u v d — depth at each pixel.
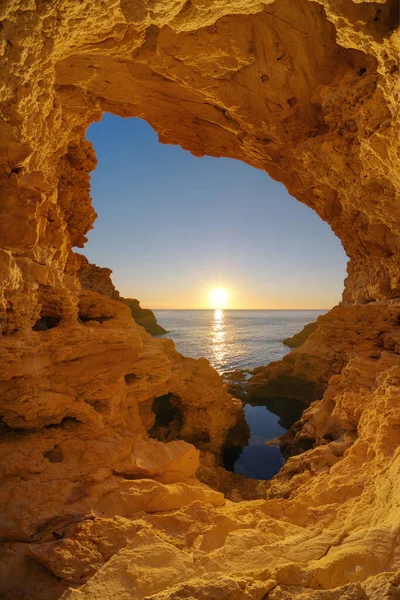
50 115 6.99
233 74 9.88
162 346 13.69
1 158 5.46
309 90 9.83
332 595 2.80
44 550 4.39
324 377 18.91
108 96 10.80
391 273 13.91
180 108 11.90
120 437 7.46
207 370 14.50
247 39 8.97
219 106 11.41
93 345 8.07
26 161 5.68
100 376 8.09
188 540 4.84
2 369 5.81
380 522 4.36
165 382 11.52
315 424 11.67
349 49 8.62
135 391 10.01
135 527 4.98
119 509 5.57
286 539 4.72
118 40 8.09
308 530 4.95
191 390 13.41
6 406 6.07
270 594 3.10
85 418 7.20
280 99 10.26
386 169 8.55
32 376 6.36
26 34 4.59
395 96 5.32
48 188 6.18
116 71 9.78
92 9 4.86
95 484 5.93
